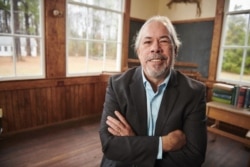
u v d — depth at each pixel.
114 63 3.80
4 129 2.63
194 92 0.98
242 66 3.17
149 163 0.88
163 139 0.90
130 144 0.90
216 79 3.47
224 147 2.64
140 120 0.97
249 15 3.04
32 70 2.79
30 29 2.68
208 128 2.72
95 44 3.44
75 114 3.35
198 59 3.71
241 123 2.39
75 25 3.12
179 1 3.88
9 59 2.58
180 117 0.95
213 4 3.42
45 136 2.72
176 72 1.09
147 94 1.00
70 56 3.16
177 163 0.91
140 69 1.08
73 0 3.02
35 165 2.04
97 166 2.07
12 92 2.63
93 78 3.45
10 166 2.00
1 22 2.45
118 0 3.61
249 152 2.52
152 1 4.16
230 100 2.65
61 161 2.13
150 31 0.94
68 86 3.17
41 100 2.91
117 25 3.69
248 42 3.08
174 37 0.98
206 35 3.55
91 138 2.71
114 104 1.03
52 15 2.79
